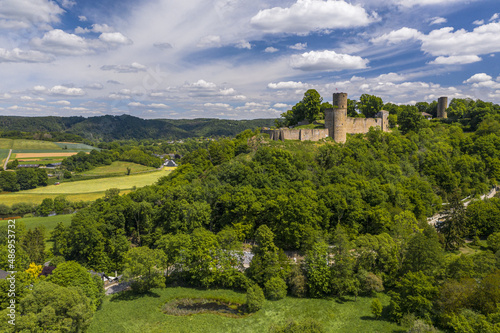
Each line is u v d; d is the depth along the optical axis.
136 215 107.88
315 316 68.88
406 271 79.31
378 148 147.25
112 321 67.00
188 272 84.62
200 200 108.50
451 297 63.38
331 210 101.56
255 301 71.19
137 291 79.81
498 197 131.12
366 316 68.69
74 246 91.75
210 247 84.12
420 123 183.00
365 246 81.31
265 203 100.75
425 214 113.62
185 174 135.88
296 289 77.00
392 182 121.19
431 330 58.78
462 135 188.50
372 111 185.00
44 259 90.94
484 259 75.69
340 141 148.38
